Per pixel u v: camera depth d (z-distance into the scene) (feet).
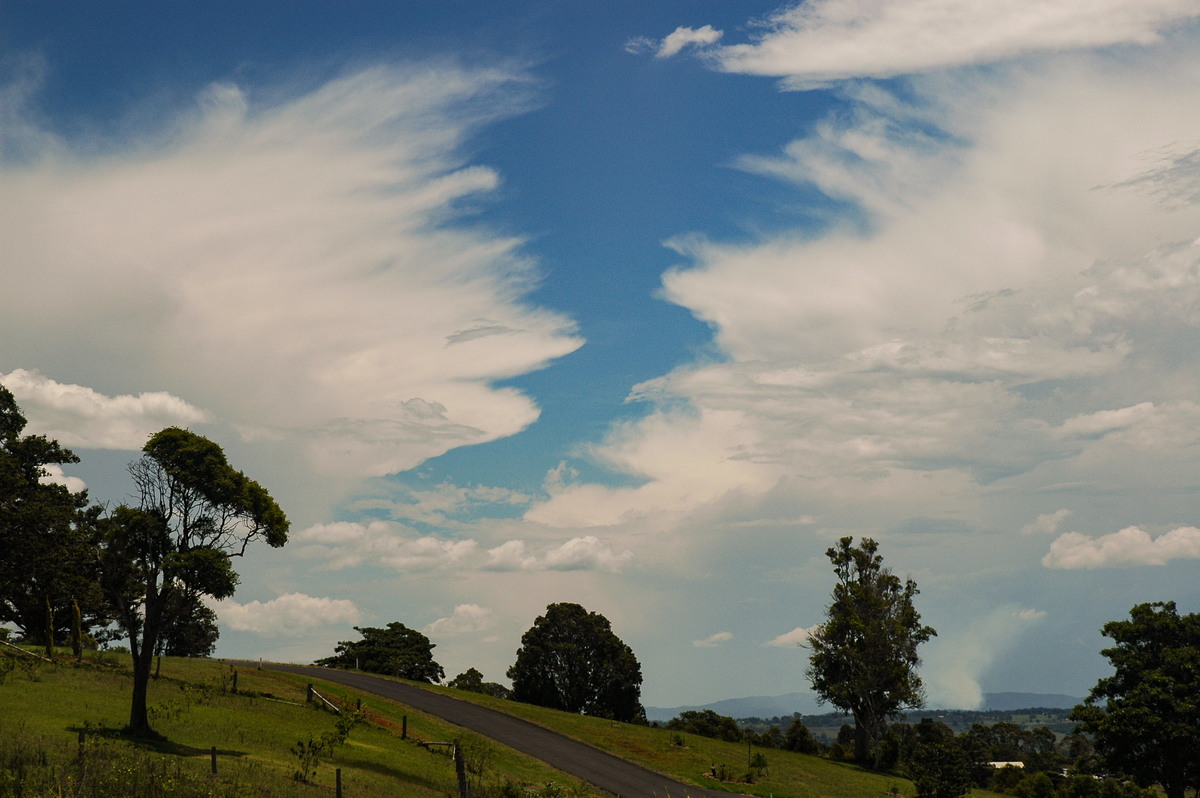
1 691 141.18
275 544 134.00
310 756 128.77
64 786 84.64
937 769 209.67
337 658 378.32
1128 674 240.53
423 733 186.39
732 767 214.28
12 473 184.24
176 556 122.42
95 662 194.70
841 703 292.40
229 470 128.88
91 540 127.65
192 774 98.58
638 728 264.72
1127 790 224.12
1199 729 220.84
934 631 296.71
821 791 205.57
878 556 302.45
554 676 360.07
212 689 174.19
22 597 204.33
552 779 165.99
